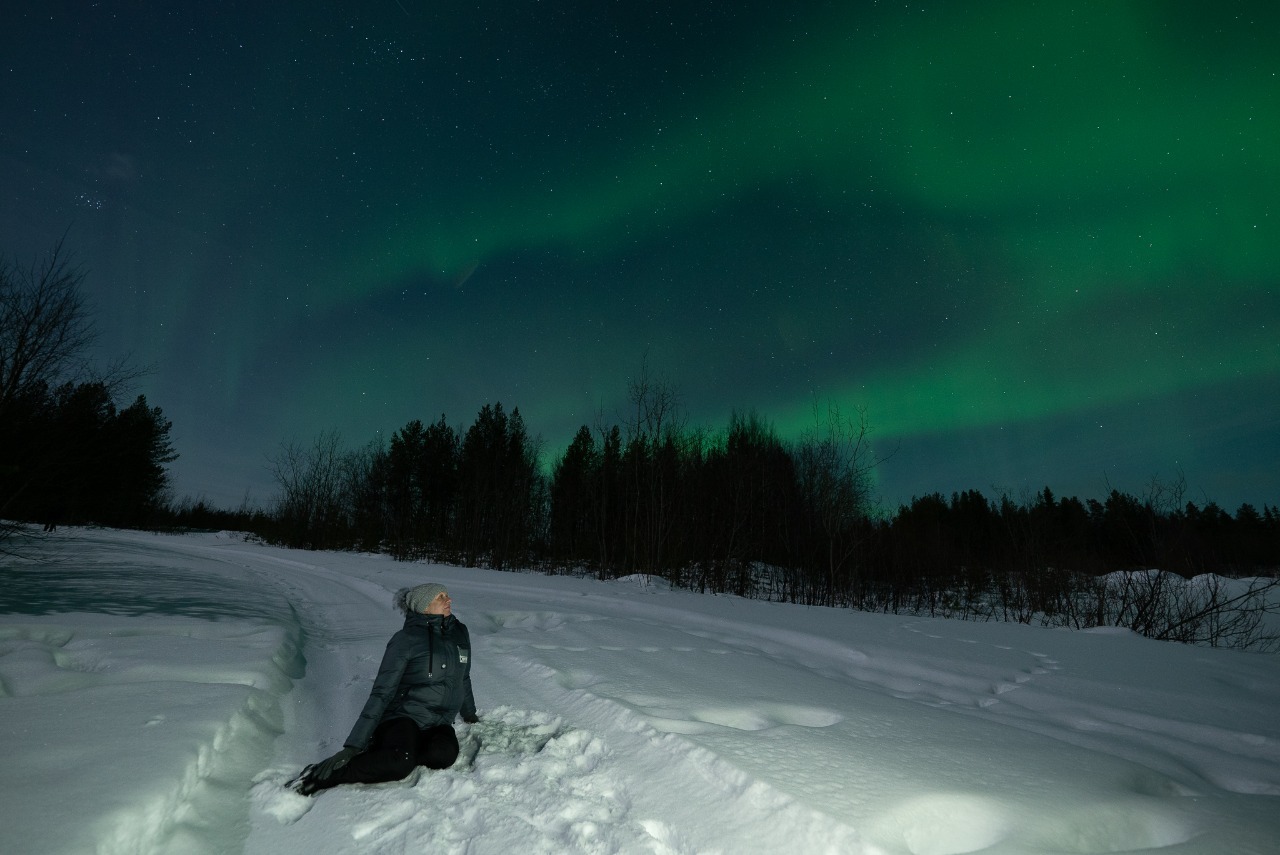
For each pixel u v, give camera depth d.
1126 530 12.84
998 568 19.31
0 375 11.45
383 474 37.59
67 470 13.23
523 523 28.75
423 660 3.80
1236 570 15.67
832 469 20.16
